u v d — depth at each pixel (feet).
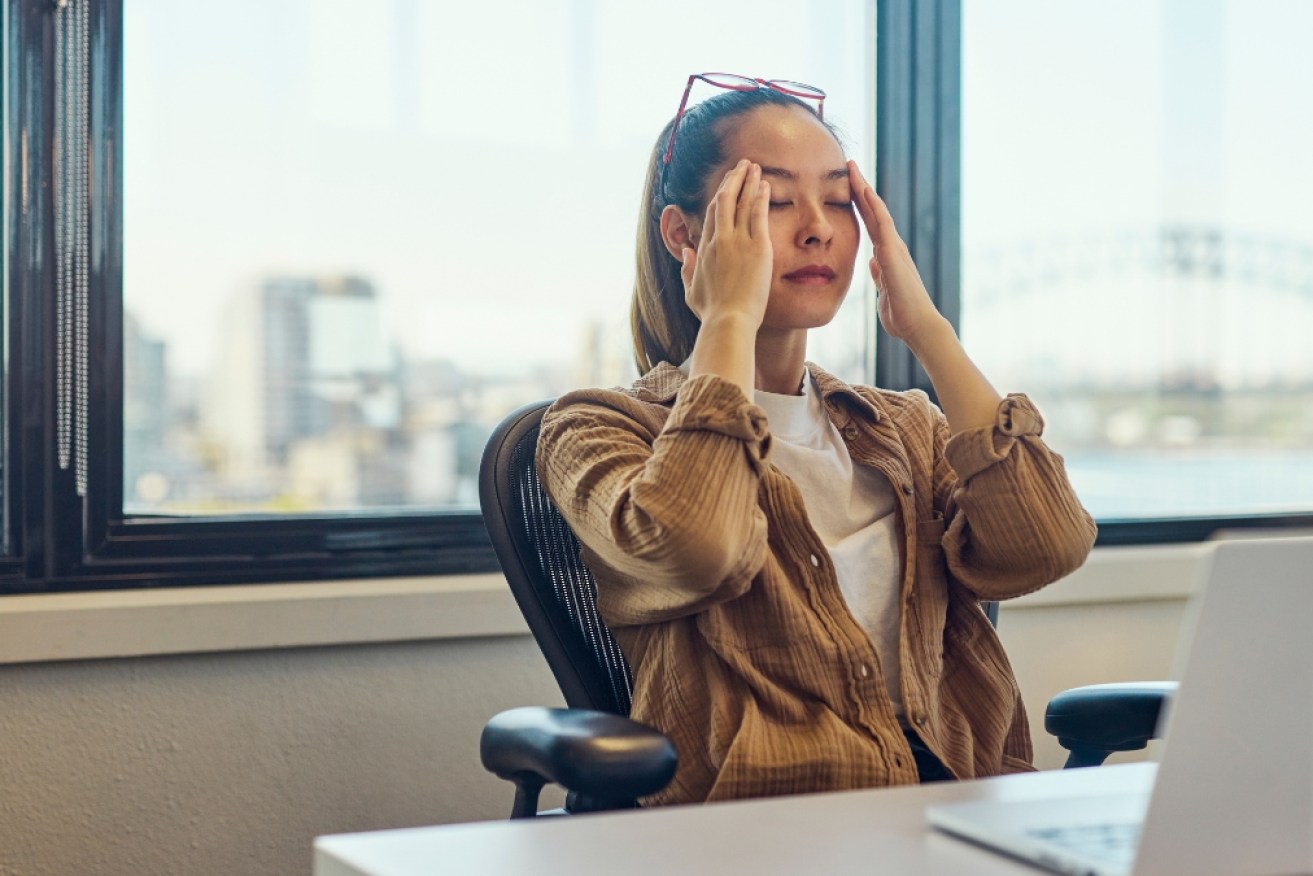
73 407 5.15
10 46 5.07
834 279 4.24
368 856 2.23
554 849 2.27
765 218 3.94
